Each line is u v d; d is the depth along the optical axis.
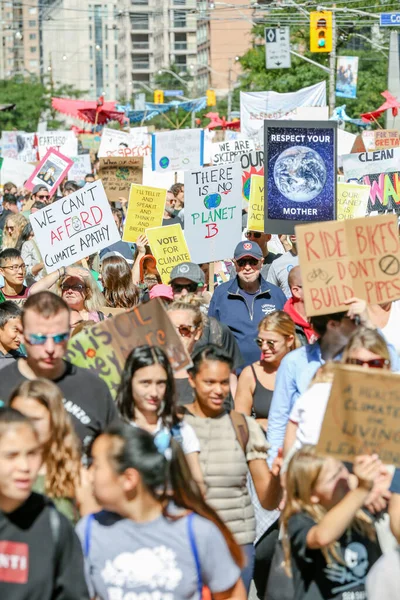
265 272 28.03
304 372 15.33
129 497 10.15
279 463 13.65
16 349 19.09
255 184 28.23
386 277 15.64
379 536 12.09
